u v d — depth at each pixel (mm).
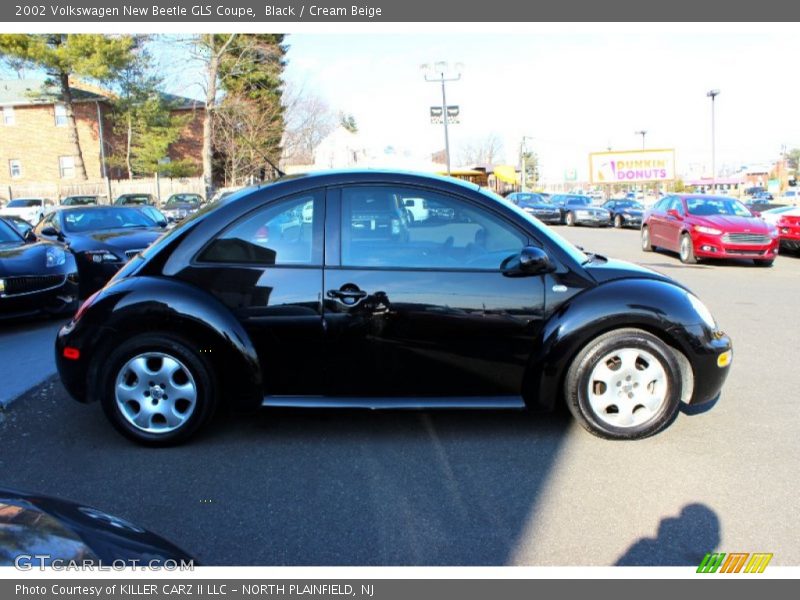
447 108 22016
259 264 3713
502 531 2869
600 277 3793
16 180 39938
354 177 3812
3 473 3422
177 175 38000
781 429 4008
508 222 3807
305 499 3154
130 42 32375
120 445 3799
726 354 3814
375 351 3709
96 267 8547
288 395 3795
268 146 37938
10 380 4957
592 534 2838
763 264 13492
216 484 3309
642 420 3771
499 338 3717
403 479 3357
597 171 48688
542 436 3898
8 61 30922
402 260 3732
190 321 3617
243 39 34875
